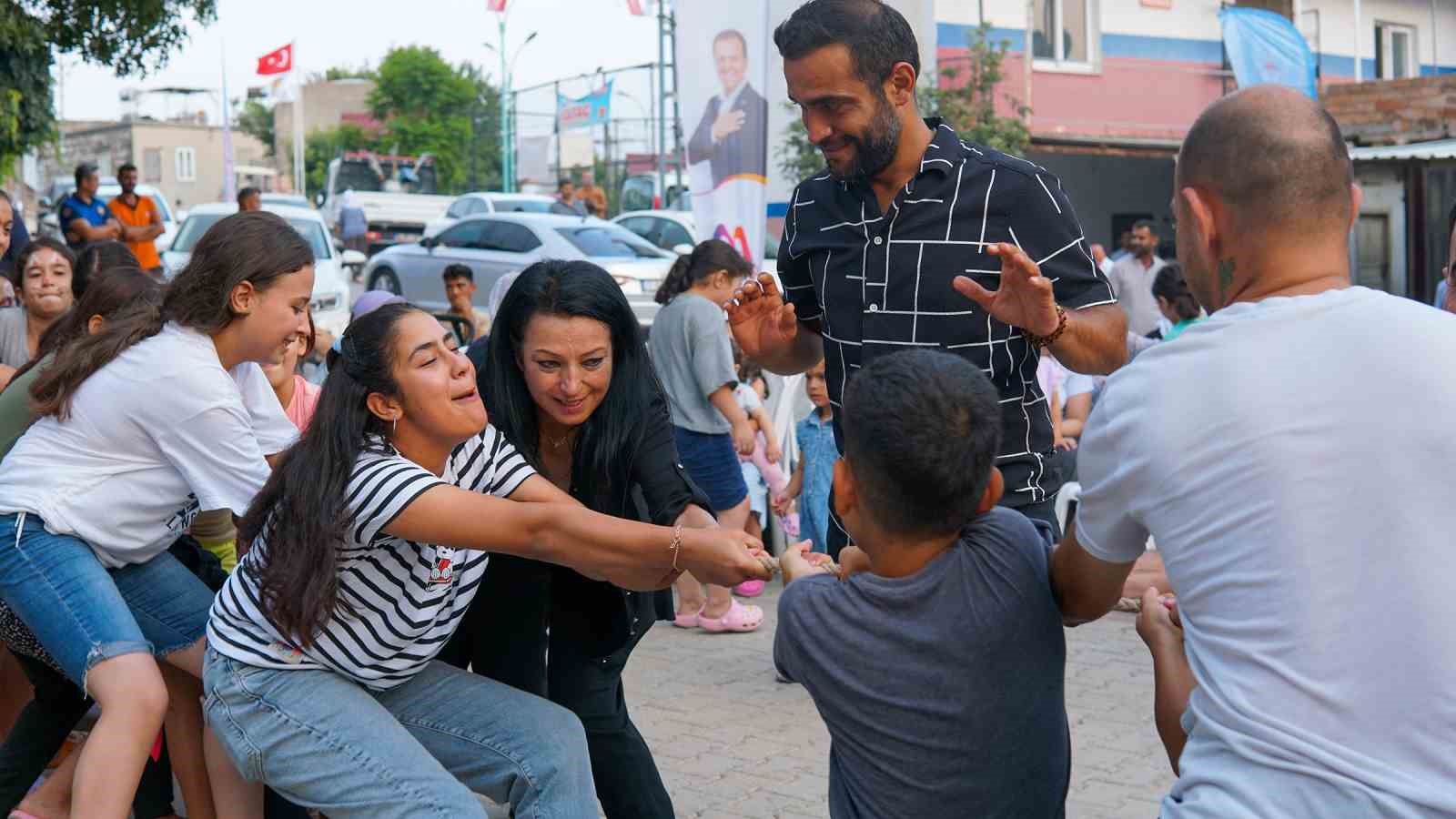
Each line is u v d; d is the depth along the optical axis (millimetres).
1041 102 19641
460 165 57969
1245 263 2162
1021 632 2500
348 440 2977
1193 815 2020
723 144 8141
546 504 2996
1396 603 1924
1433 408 1944
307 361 7895
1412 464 1936
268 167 78125
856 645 2518
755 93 8094
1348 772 1910
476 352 3875
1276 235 2121
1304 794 1932
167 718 3846
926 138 3400
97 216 14102
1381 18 22844
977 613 2479
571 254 16156
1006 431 3404
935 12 18547
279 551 2934
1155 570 2770
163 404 3467
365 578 2994
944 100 17984
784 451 8695
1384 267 16359
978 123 17953
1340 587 1947
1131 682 6203
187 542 4133
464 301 10234
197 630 3738
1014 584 2514
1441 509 1929
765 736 5520
